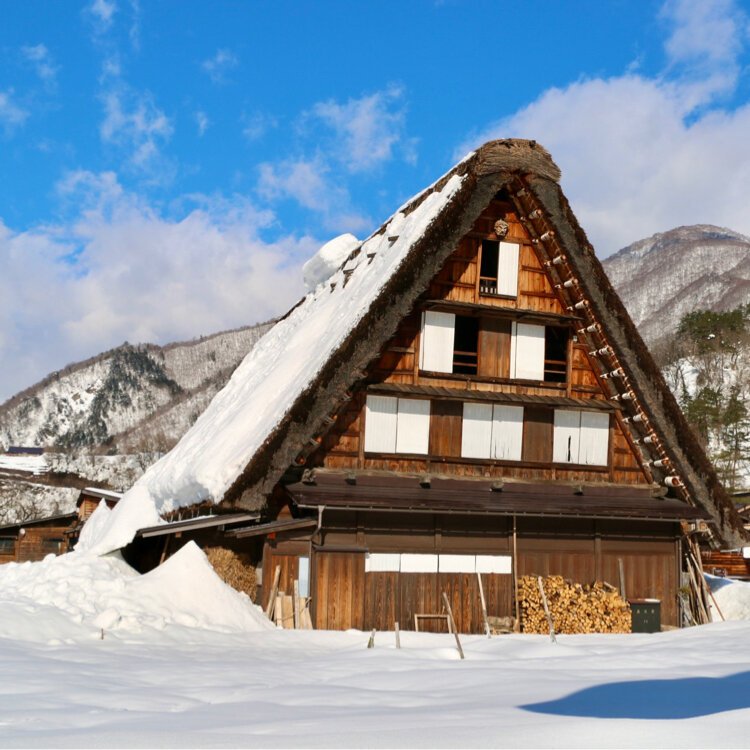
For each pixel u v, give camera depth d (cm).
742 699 746
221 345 17462
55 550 4034
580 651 1186
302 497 1527
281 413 1524
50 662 912
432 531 1666
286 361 1881
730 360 9388
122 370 16062
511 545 1719
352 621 1577
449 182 1708
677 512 1795
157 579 1394
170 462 2080
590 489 1797
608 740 483
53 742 523
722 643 1243
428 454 1694
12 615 1136
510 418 1772
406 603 1622
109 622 1216
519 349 1805
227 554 1612
